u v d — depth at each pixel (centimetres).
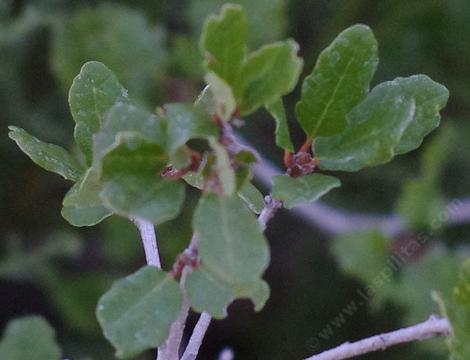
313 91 28
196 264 27
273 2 54
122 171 26
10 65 59
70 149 58
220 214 26
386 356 56
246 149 26
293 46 26
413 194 48
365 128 28
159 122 26
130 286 27
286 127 28
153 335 26
